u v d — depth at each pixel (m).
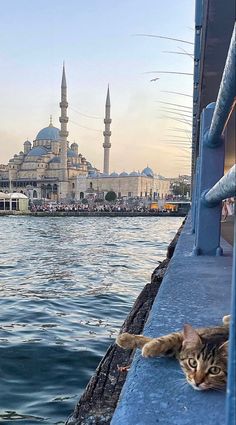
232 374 0.99
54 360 6.47
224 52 5.89
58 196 134.00
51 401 5.09
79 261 21.34
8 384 5.57
